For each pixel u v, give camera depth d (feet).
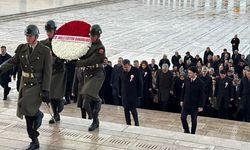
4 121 32.07
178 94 51.75
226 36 119.34
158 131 31.19
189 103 38.83
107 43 104.73
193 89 38.55
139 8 181.06
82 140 29.07
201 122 46.65
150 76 53.21
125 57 90.17
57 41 30.37
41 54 25.89
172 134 30.63
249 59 73.00
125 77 40.40
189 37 116.37
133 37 114.01
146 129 31.53
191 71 38.32
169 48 101.19
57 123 32.19
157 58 90.07
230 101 49.55
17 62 26.53
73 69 50.47
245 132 43.37
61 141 28.78
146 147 28.17
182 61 68.18
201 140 29.63
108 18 146.82
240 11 179.42
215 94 49.73
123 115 48.62
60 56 29.94
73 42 30.07
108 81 53.88
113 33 118.73
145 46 102.83
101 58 29.76
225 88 49.16
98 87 30.14
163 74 51.80
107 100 54.80
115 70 52.42
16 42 99.76
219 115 50.14
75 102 53.42
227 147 28.50
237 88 52.49
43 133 30.07
